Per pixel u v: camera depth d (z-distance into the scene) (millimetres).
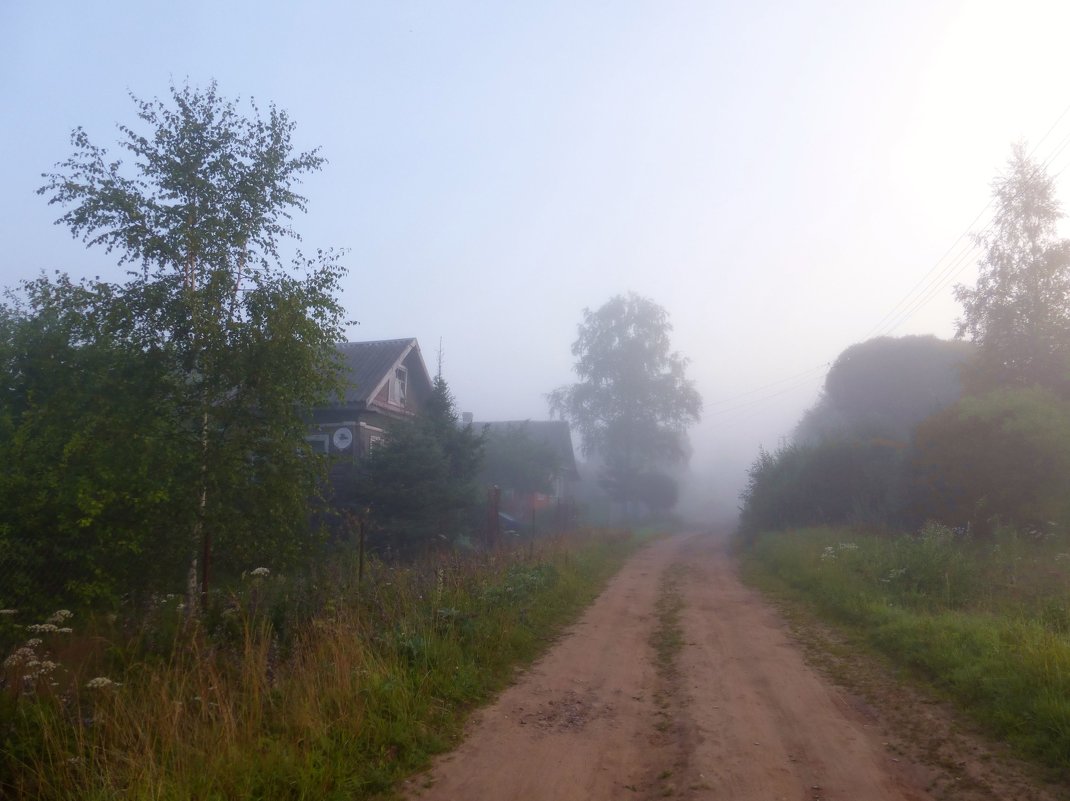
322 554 12000
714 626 12195
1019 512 17734
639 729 7082
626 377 53719
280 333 10531
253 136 11453
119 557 9305
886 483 26531
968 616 10203
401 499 21000
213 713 6070
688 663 9641
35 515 8875
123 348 10484
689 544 36281
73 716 5930
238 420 10734
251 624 8344
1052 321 25109
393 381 28172
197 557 10273
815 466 30125
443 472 22078
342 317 11625
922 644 9172
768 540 26078
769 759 6211
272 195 11500
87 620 8305
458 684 8000
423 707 7148
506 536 25875
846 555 16891
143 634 7902
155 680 6430
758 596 15703
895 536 19578
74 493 8859
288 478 10812
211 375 10562
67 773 5172
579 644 10820
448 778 5879
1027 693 6859
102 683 6199
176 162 10875
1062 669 6961
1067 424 17766
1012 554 14750
